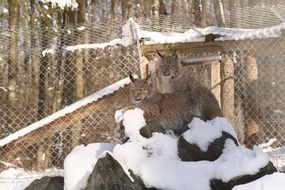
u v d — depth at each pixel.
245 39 7.23
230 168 4.89
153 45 7.27
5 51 8.98
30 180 7.21
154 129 5.36
